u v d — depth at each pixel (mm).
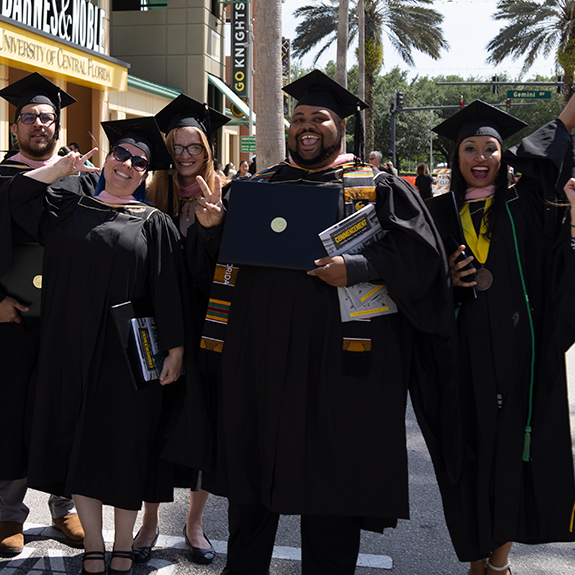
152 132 3316
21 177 3150
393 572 3311
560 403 2902
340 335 2887
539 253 3066
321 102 3059
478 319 2982
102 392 3123
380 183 3004
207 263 3301
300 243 2875
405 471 2930
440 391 3074
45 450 3133
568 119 3211
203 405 3254
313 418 2896
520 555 3520
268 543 3145
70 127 16062
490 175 3123
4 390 3406
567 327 2848
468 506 3012
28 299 3408
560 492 2908
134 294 3154
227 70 27484
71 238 3145
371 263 2824
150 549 3441
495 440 2945
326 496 2867
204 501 3461
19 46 11930
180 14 21453
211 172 3666
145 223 3211
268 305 2912
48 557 3389
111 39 21859
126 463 3141
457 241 3035
